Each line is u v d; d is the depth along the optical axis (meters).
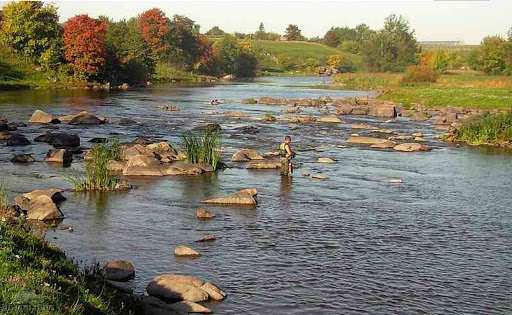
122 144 36.22
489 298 14.62
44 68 98.44
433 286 15.30
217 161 31.66
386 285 15.23
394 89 95.94
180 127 47.84
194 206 22.83
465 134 44.09
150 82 119.88
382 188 27.20
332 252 17.73
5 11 100.75
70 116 49.34
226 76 158.75
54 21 104.00
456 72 144.00
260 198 24.56
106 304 11.18
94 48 99.44
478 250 18.44
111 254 16.72
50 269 11.59
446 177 30.27
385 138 44.31
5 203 19.78
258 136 44.09
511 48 129.50
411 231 20.33
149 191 25.11
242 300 13.90
